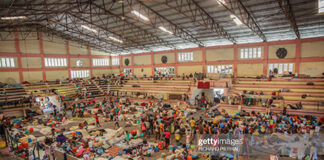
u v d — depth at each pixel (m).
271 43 29.98
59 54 40.00
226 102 27.45
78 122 23.48
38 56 36.66
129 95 38.31
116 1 20.12
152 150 14.33
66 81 39.84
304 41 27.34
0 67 31.83
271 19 22.00
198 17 23.27
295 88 26.30
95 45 42.44
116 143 16.25
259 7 19.27
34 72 36.16
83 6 22.75
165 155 13.76
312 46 27.06
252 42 31.95
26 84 33.91
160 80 40.06
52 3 20.62
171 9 21.66
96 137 17.70
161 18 24.28
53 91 34.09
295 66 28.42
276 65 30.19
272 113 21.27
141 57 46.88
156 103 31.31
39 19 26.56
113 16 24.69
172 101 31.67
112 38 34.56
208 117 22.97
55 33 35.62
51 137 17.77
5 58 32.44
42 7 21.80
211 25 25.12
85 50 45.06
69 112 29.47
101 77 48.28
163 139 16.70
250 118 20.34
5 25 28.19
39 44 36.75
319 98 23.16
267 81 29.31
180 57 40.53
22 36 34.16
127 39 34.81
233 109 25.53
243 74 33.03
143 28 29.23
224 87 29.75
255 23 23.22
